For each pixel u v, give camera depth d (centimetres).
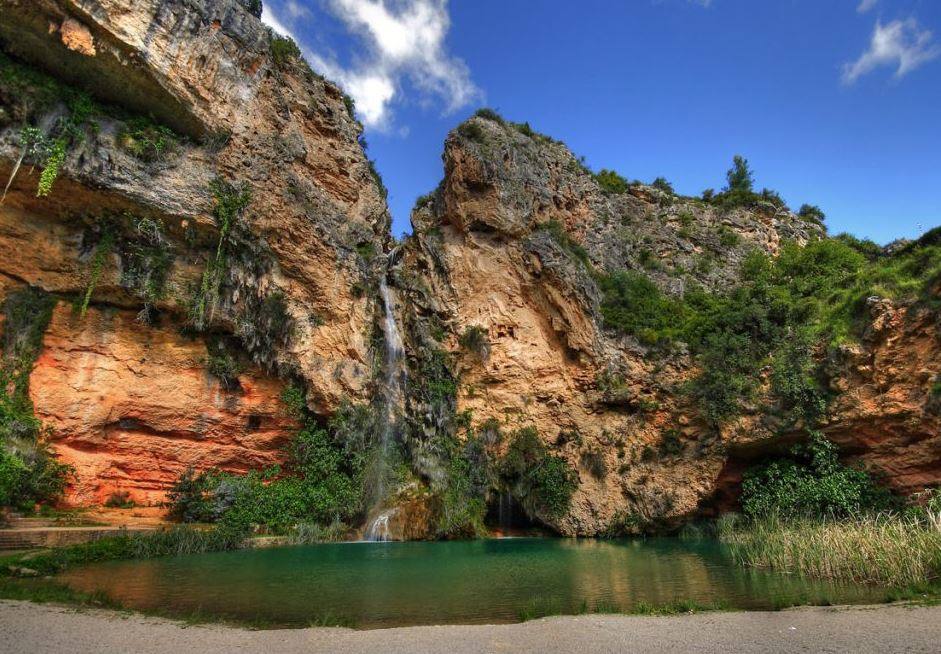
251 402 2389
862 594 1098
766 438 2267
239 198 2295
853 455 2192
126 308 2178
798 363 2305
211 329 2331
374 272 2895
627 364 2755
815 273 3716
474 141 3297
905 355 2056
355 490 2353
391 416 2702
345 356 2591
